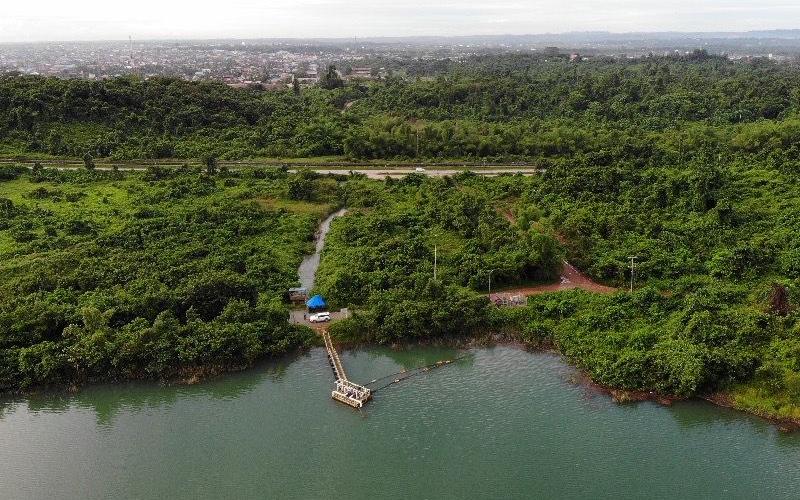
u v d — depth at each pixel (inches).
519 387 2561.5
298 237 4084.6
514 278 3319.4
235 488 2048.5
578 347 2726.4
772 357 2477.9
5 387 2522.1
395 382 2613.2
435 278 3275.1
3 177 5177.2
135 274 3248.0
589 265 3449.8
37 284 3117.6
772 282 3009.4
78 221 4047.7
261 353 2716.5
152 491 2034.9
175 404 2481.5
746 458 2130.9
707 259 3420.3
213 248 3700.8
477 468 2118.6
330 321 2999.5
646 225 3831.2
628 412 2378.2
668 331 2721.5
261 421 2374.5
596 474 2078.0
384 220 4101.9
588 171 4704.7
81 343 2600.9
